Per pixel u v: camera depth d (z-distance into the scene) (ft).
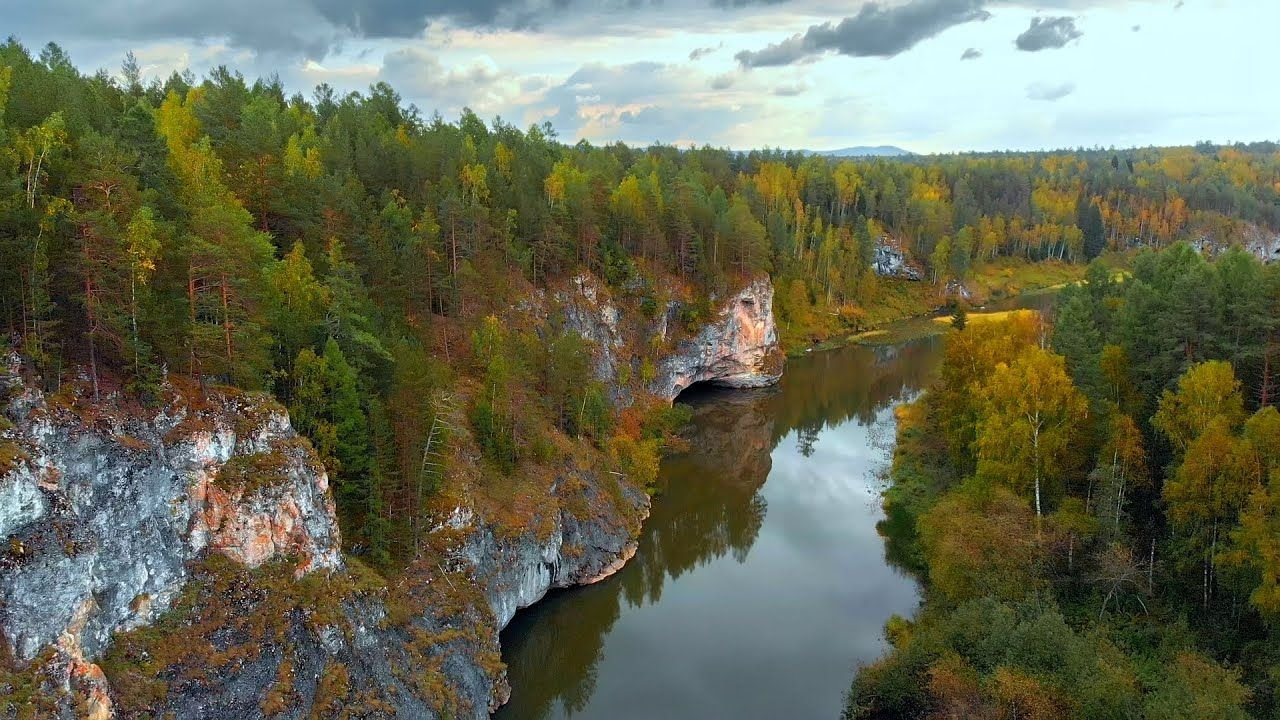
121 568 102.17
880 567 199.72
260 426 123.44
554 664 165.17
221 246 124.06
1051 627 119.96
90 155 122.83
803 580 195.31
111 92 237.45
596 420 235.40
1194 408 143.95
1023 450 162.40
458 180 284.20
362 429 140.67
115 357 112.88
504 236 269.23
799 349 448.24
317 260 177.27
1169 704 104.47
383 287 196.13
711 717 146.10
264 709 105.50
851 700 142.10
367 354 156.87
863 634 171.01
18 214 107.34
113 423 106.32
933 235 585.63
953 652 129.59
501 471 184.55
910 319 521.65
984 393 180.24
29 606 90.43
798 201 541.34
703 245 368.68
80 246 109.60
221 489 115.55
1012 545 146.00
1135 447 149.89
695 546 215.92
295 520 122.01
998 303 548.31
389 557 141.49
